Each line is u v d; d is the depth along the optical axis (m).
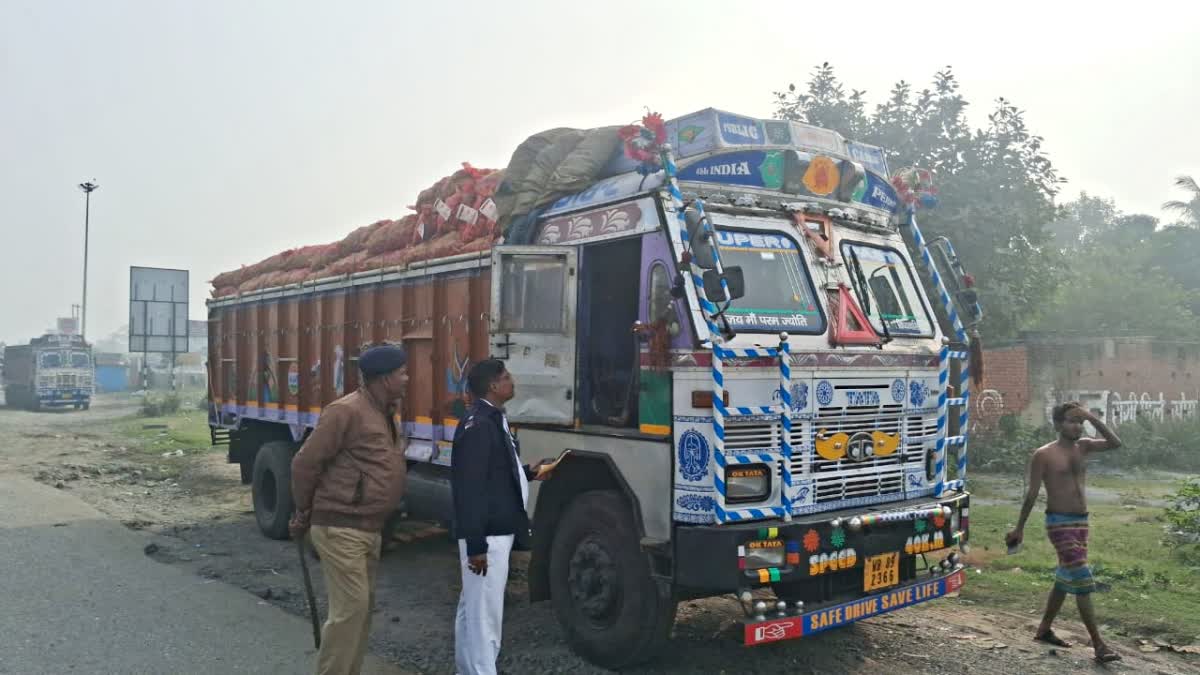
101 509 11.41
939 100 16.34
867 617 5.06
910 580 5.46
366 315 8.59
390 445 4.59
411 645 5.91
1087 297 26.91
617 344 5.80
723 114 5.49
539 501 5.90
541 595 5.97
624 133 5.34
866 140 16.22
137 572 7.73
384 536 8.80
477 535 4.53
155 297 34.75
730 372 4.80
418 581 7.77
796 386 5.05
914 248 6.58
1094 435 16.48
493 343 5.79
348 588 4.41
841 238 5.93
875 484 5.45
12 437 22.17
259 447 11.20
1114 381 18.70
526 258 5.79
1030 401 17.84
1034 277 17.14
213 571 7.90
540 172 6.21
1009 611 6.62
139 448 19.19
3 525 9.86
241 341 11.48
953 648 5.82
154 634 5.97
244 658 5.52
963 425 6.18
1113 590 7.09
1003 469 15.14
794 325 5.29
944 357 5.89
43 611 6.45
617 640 5.24
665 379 4.99
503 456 4.77
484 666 4.66
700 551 4.67
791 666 5.50
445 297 7.34
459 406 7.06
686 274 4.91
